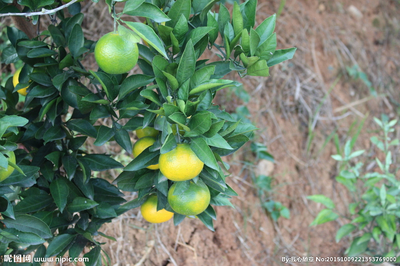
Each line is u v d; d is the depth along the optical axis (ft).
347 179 4.94
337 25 7.77
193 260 4.66
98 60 2.70
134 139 4.87
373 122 7.35
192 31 2.88
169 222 4.71
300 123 6.53
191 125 2.75
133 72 5.15
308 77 6.85
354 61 7.56
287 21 7.03
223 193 3.12
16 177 2.91
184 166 2.71
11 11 3.14
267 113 6.23
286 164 6.08
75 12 3.34
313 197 4.81
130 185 3.13
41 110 3.05
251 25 3.01
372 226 5.35
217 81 2.76
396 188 4.54
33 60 3.13
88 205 3.03
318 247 5.77
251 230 5.35
